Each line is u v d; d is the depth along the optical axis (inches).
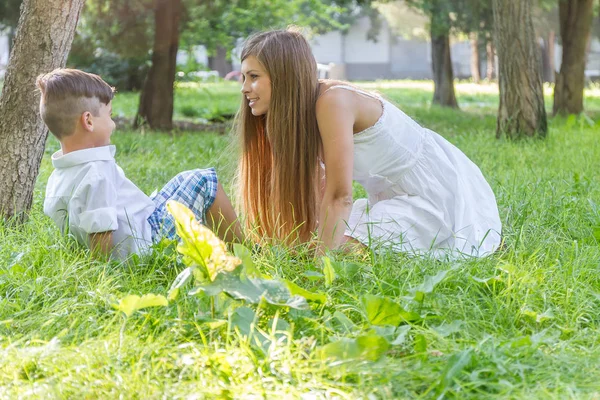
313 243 154.9
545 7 849.5
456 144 381.1
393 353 109.0
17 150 181.3
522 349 107.4
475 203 166.7
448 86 847.1
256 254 149.3
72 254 144.1
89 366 99.6
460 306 125.5
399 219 159.8
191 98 893.8
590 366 104.8
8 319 118.9
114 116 617.0
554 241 167.3
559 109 658.2
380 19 1839.3
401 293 127.6
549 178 253.9
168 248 142.3
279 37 155.0
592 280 143.9
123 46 507.5
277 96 154.0
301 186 157.6
